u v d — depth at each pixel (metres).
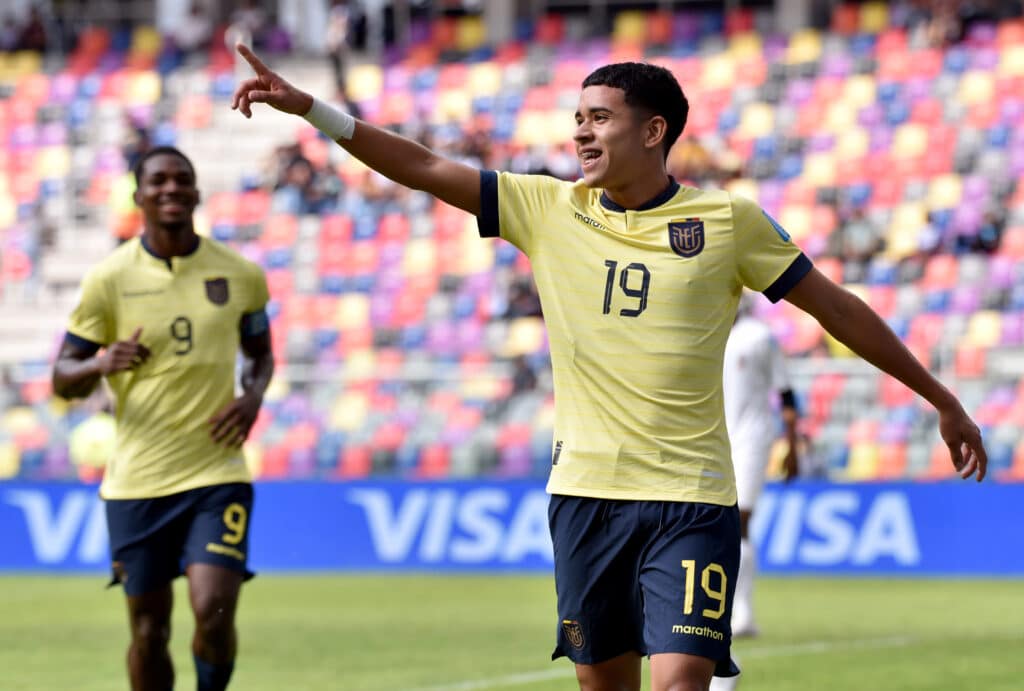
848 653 26.89
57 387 19.00
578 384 13.19
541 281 13.41
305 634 30.73
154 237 19.22
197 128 71.31
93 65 76.94
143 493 18.81
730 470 13.25
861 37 69.62
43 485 45.47
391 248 62.97
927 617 32.75
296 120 70.75
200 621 18.25
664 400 12.96
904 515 41.88
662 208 13.19
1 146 72.00
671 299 12.98
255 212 65.88
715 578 12.75
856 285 57.84
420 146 13.53
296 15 78.94
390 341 58.69
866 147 65.06
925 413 44.78
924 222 61.47
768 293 13.25
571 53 72.75
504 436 46.22
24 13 82.31
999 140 64.06
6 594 39.31
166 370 18.94
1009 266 56.44
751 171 65.31
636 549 13.05
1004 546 41.38
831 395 44.50
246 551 18.94
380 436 47.16
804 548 42.44
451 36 76.00
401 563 44.44
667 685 12.41
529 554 43.69
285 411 47.84
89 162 70.88
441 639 29.84
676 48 72.00
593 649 13.27
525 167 65.31
